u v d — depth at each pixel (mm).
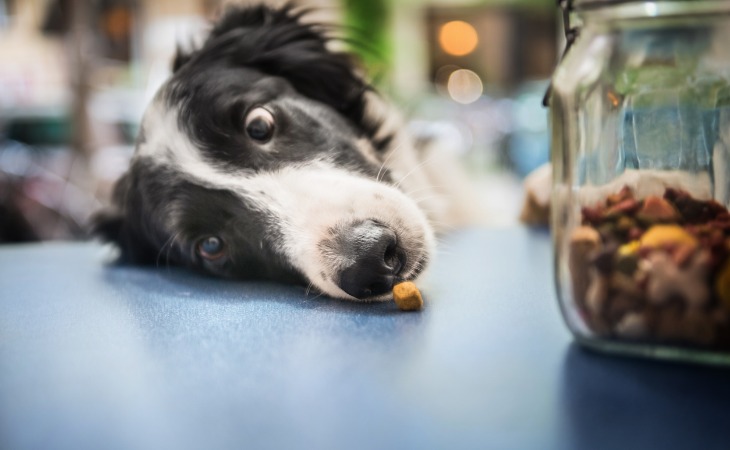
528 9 1640
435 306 283
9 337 269
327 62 473
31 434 173
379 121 488
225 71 423
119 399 193
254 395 191
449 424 168
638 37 208
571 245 211
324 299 319
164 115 410
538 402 178
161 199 406
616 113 225
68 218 812
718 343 190
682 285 190
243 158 385
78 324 286
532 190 550
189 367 217
